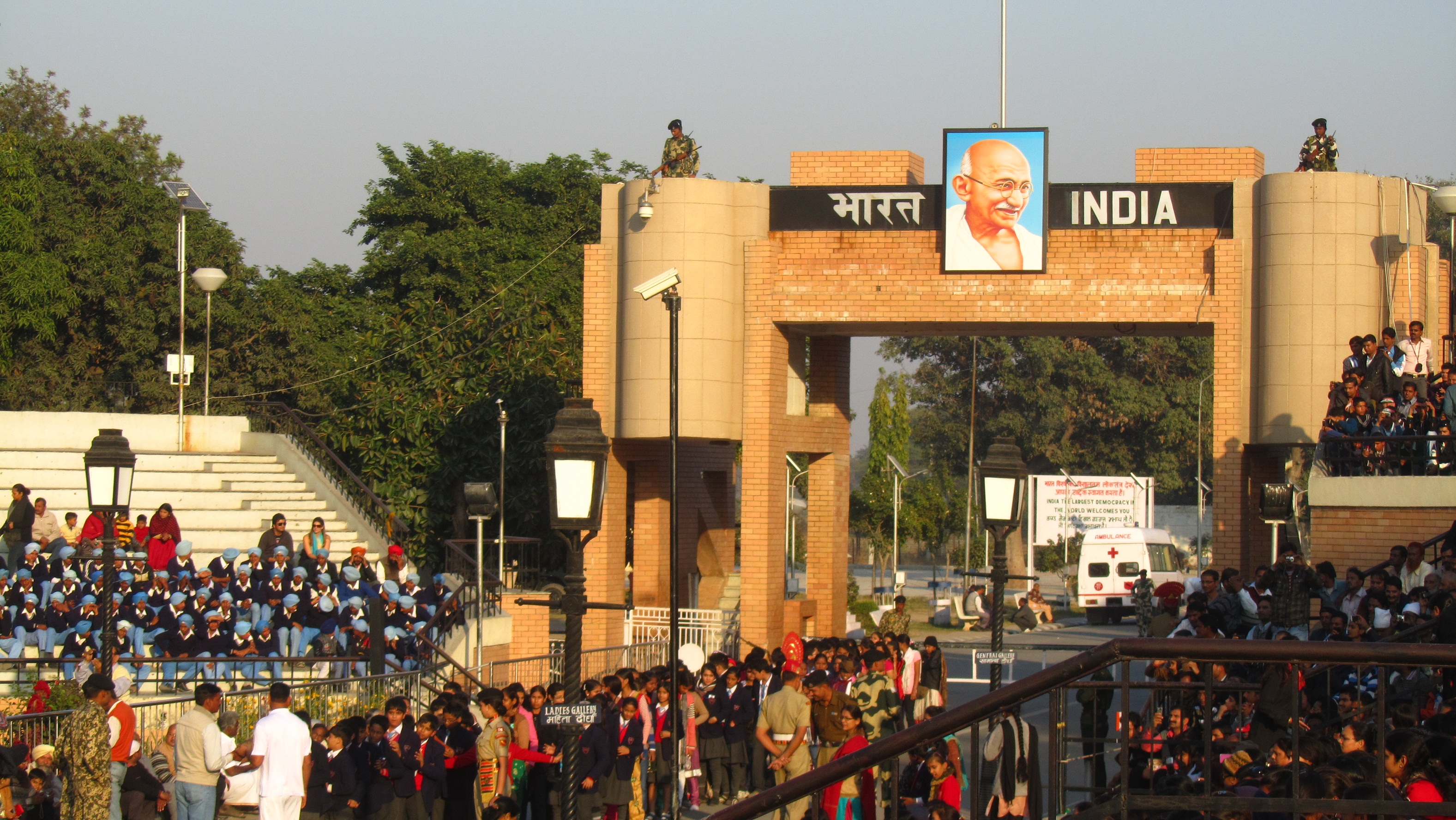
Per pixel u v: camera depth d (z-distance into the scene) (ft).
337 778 77.36
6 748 75.66
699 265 133.39
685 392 132.87
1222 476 125.08
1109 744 68.64
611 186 138.92
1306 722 53.31
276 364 219.00
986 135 129.90
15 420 167.32
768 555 133.39
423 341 182.60
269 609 108.27
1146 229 128.26
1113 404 361.71
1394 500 97.09
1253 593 90.33
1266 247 123.95
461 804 83.82
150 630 106.01
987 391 381.81
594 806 85.40
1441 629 60.18
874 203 132.87
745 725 96.48
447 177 264.11
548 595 133.69
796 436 140.56
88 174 214.07
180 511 150.61
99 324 209.97
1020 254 128.88
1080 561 232.53
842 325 135.33
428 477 177.06
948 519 314.35
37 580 108.27
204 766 74.84
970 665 159.02
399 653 108.68
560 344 186.19
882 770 80.48
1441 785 41.65
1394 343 106.01
